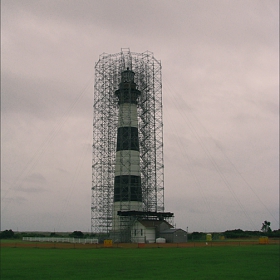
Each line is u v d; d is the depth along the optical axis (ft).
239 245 253.03
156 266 123.34
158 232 280.92
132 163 296.71
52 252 189.67
